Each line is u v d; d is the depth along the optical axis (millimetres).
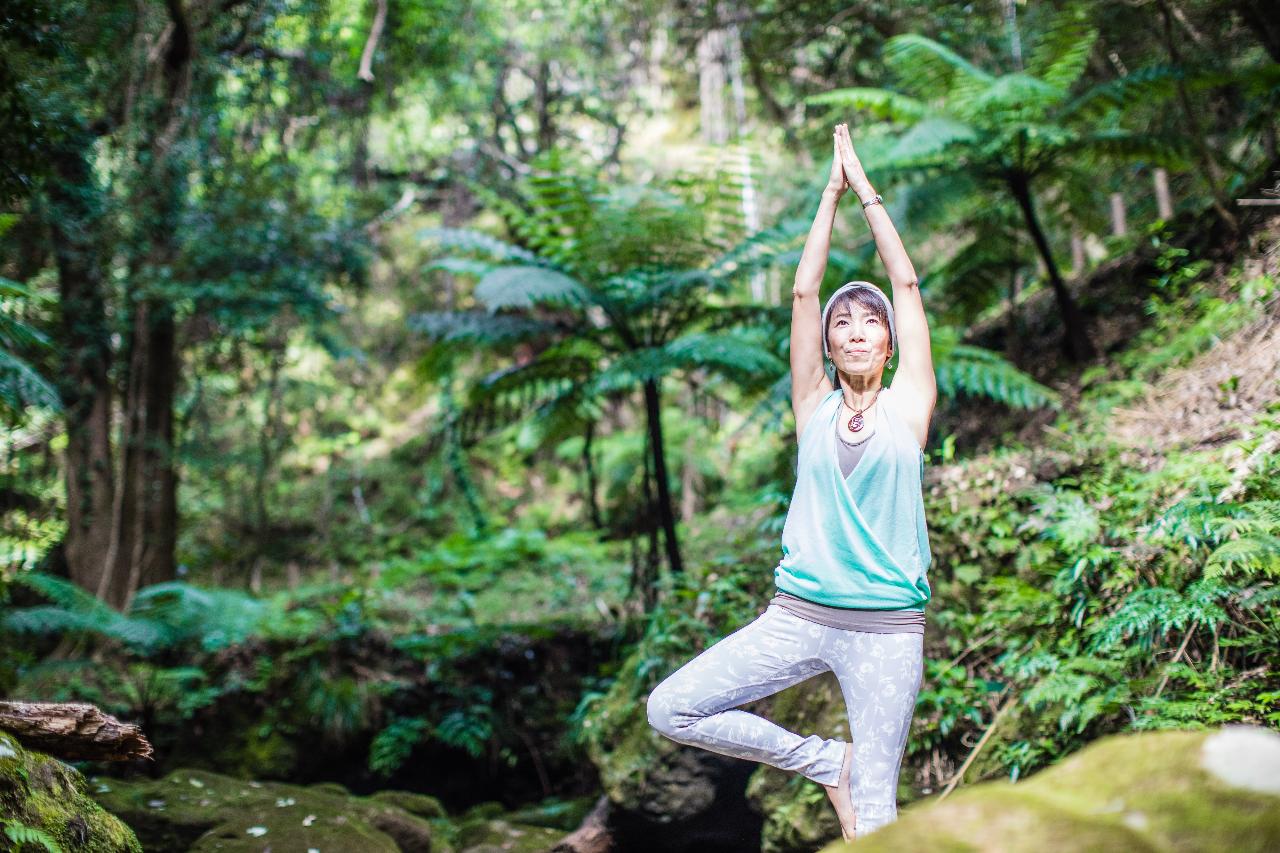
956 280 7035
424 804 5445
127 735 2873
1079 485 4473
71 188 7309
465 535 10992
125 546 8391
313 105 10086
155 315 8375
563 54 12273
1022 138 5883
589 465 6680
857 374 2377
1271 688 3053
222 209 8453
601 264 5797
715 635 4793
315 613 7984
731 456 11023
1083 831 1182
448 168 12773
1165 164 5973
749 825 4363
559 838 4926
